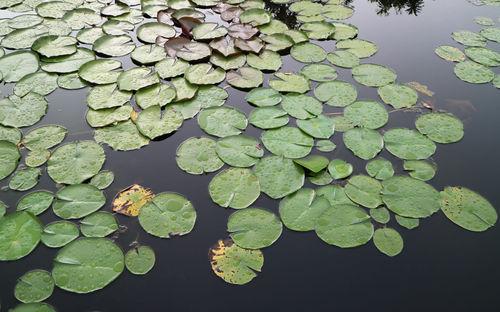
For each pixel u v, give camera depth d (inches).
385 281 66.0
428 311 62.3
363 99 101.7
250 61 113.7
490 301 63.4
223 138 89.4
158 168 83.4
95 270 65.5
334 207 75.2
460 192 78.8
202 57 112.4
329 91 103.7
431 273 67.0
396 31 135.0
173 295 63.6
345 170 81.8
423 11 149.1
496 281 66.1
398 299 63.7
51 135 89.7
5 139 88.2
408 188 78.9
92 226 71.5
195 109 97.3
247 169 82.4
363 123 94.0
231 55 114.4
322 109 97.7
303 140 89.0
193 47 116.0
